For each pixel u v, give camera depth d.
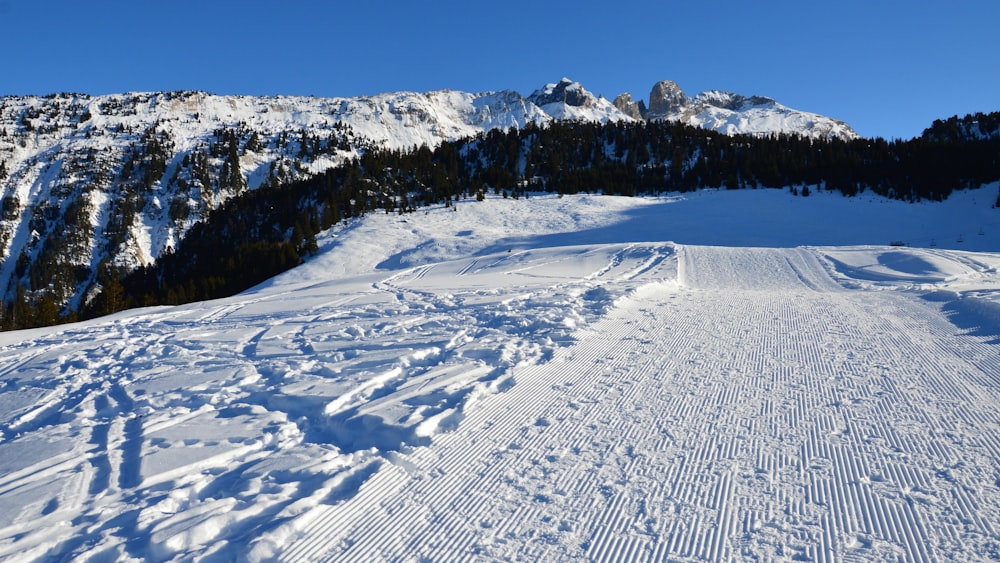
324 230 74.19
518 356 9.51
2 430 7.66
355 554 4.18
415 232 65.19
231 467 5.78
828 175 82.31
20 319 55.19
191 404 7.98
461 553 4.16
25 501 5.12
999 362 8.41
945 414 6.51
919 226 56.91
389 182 97.94
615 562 4.00
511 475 5.37
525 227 65.56
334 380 8.55
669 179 95.62
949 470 5.19
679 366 8.78
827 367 8.52
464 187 97.81
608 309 13.41
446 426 6.61
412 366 9.32
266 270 61.34
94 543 4.38
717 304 14.59
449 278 24.48
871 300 14.75
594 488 5.07
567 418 6.76
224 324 15.16
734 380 8.02
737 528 4.39
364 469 5.58
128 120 190.25
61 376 10.38
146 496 5.15
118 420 7.38
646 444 5.96
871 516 4.50
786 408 6.88
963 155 77.75
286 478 5.44
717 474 5.26
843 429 6.20
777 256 26.92
